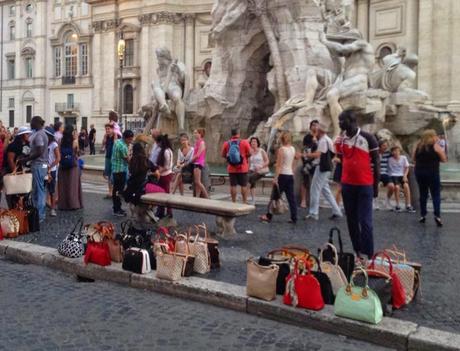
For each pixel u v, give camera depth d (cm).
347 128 688
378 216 1104
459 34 3500
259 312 545
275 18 1739
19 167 1027
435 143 984
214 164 1920
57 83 6122
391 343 471
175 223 977
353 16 3994
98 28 5494
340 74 1630
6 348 454
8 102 6644
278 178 998
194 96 1978
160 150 1092
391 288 523
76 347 459
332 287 536
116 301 586
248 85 1897
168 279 615
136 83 5197
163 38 4956
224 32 1864
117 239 687
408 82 1800
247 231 924
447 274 667
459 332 481
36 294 607
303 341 483
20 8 6406
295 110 1575
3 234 852
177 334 493
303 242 843
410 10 3794
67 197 1154
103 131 5438
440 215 1080
